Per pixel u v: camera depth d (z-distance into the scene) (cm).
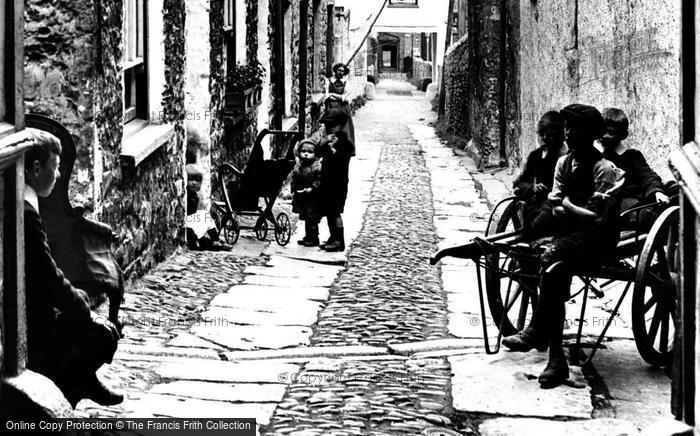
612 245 902
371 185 2605
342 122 1722
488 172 2778
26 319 662
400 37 7500
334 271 1561
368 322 1223
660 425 621
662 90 1270
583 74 1712
